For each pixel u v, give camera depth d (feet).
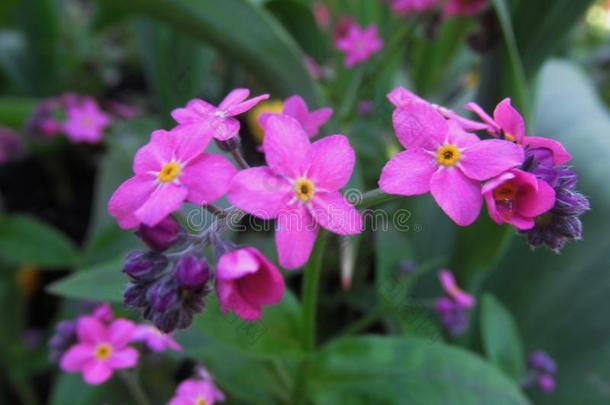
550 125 0.36
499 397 0.23
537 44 0.27
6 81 0.55
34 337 0.39
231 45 0.31
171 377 0.30
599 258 0.33
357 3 0.43
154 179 0.17
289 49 0.30
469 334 0.35
